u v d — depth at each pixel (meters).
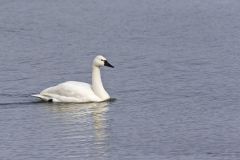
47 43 45.75
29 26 50.03
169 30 48.75
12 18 52.16
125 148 27.94
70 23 50.81
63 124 30.84
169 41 45.94
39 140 28.98
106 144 28.36
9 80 38.00
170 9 54.81
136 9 54.88
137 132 29.77
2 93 35.59
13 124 31.03
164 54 42.75
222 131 29.77
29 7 55.34
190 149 27.72
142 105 33.44
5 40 46.62
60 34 47.94
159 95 34.91
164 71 39.16
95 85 34.31
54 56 42.78
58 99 34.06
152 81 37.28
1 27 49.78
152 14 53.31
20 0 57.59
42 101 34.28
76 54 43.25
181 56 42.25
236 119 31.28
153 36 47.25
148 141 28.67
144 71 39.19
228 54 42.53
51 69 40.25
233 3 56.56
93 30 48.91
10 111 32.81
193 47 44.31
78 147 28.12
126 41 46.06
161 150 27.66
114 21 51.31
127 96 34.88
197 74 38.41
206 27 49.41
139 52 43.34
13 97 34.97
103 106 33.41
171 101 33.94
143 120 31.30
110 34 47.88
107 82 37.25
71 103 33.91
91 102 33.94
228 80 37.19
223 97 34.44
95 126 30.55
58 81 38.06
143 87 36.22
